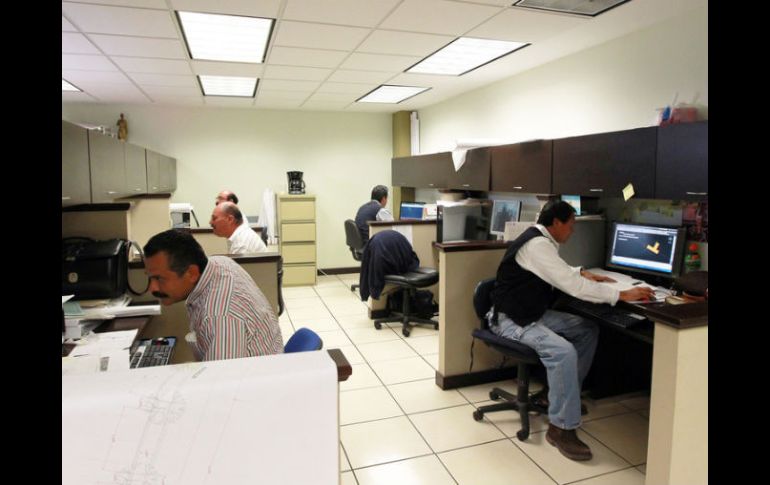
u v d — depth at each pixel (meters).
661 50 2.90
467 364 3.07
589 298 2.32
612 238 3.06
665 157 2.46
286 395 0.73
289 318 4.62
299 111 6.46
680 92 2.79
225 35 3.15
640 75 3.05
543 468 2.20
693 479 1.72
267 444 0.72
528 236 2.48
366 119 6.74
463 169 4.43
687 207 2.73
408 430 2.54
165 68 3.98
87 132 1.87
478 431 2.53
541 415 2.69
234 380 0.71
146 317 2.11
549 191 3.32
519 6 2.66
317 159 6.59
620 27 2.99
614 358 2.86
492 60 3.80
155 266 1.44
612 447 2.37
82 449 0.65
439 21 2.88
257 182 6.38
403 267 4.16
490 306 2.72
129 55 3.57
